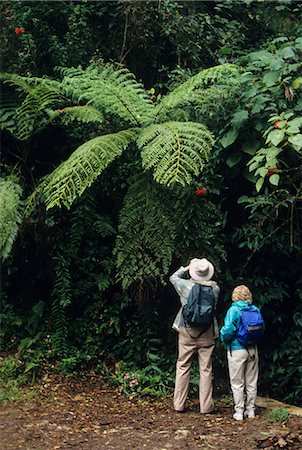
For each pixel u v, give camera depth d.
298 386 7.07
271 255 7.33
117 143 6.28
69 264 7.14
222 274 7.20
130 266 6.58
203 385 6.15
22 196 7.12
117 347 7.22
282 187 6.90
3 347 7.19
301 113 6.75
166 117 6.93
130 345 7.18
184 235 6.68
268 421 5.82
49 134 7.60
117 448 5.17
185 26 8.27
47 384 6.70
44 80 6.80
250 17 9.01
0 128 7.12
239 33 8.71
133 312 7.37
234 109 6.85
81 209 7.05
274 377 7.31
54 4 7.95
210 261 6.81
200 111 6.91
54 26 8.20
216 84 7.27
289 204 7.01
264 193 7.02
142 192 6.55
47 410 6.09
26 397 6.38
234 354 5.95
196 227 6.71
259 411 6.22
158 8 8.20
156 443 5.30
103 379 6.95
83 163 6.03
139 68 8.48
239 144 6.82
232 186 7.25
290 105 6.76
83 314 7.33
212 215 6.81
